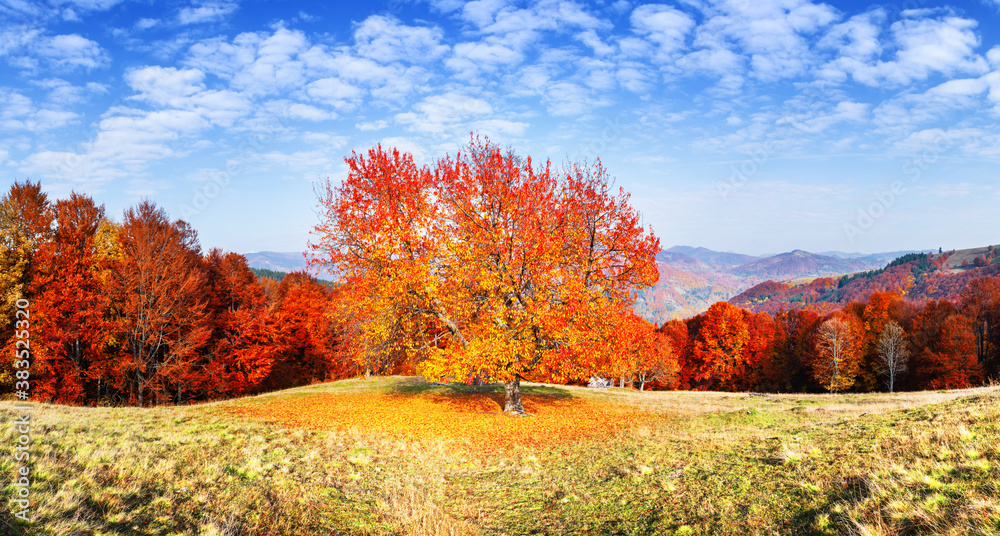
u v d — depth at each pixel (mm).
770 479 8109
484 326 19062
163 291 30203
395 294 19312
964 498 5520
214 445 11188
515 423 17906
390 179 19141
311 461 11148
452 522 8273
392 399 23125
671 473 9625
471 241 18672
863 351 56281
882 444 8680
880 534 5129
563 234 18406
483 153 18781
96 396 31828
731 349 66000
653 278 18781
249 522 7137
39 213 29797
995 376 49406
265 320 40688
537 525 8047
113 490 7016
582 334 18156
